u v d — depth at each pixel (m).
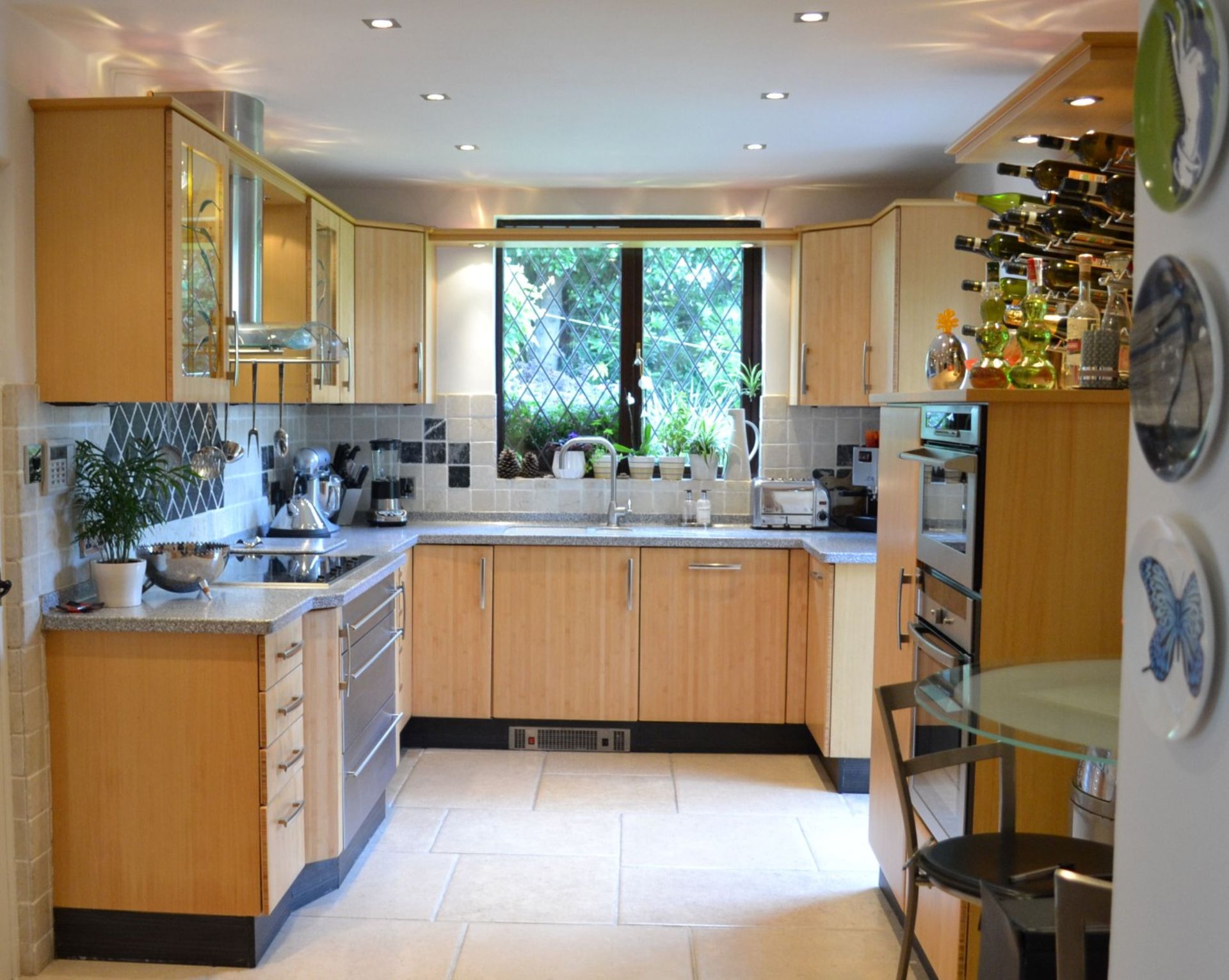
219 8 2.93
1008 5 2.91
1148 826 1.25
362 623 3.67
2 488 2.85
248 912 2.97
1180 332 1.16
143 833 2.99
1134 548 1.29
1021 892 2.10
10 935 2.94
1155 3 1.22
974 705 2.08
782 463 5.48
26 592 2.89
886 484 3.47
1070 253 2.85
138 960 3.03
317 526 4.81
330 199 5.42
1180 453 1.16
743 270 5.53
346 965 3.03
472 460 5.54
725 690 4.90
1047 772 2.60
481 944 3.15
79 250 2.97
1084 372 2.56
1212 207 1.11
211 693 2.94
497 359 5.58
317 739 3.37
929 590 2.97
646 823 4.09
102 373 2.98
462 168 4.97
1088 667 2.41
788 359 5.46
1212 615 1.09
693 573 4.87
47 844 3.00
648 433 5.57
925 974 2.99
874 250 4.84
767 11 2.96
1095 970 1.76
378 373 5.14
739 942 3.18
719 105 3.90
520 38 3.19
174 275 2.96
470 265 5.46
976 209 4.53
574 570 4.89
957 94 3.76
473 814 4.16
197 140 3.12
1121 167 2.55
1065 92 2.71
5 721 2.89
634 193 5.41
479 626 4.93
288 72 3.52
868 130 4.24
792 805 4.30
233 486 4.54
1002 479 2.54
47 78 3.07
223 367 3.37
